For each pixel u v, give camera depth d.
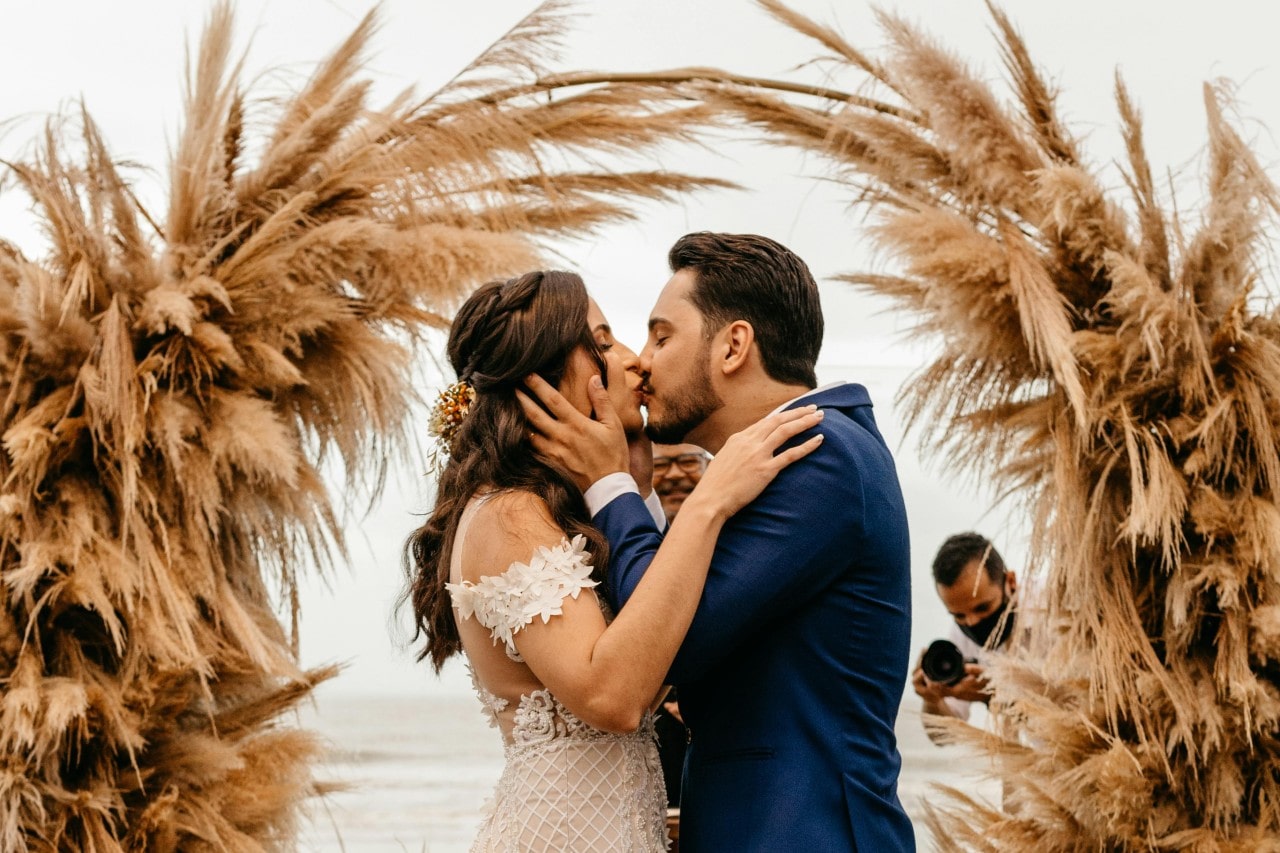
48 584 2.72
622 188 3.46
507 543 1.79
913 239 2.94
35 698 2.54
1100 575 2.90
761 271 1.93
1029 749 2.91
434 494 2.16
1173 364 2.89
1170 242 3.02
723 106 3.40
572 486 1.84
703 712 1.86
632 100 3.43
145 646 2.71
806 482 1.77
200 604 2.92
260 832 2.89
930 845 3.05
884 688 1.84
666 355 1.96
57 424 2.72
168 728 2.78
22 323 2.75
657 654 1.66
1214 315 2.95
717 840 1.76
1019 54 3.17
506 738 1.92
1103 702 2.86
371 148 3.12
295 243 2.95
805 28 3.41
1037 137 3.14
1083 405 2.79
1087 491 2.93
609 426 1.90
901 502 1.91
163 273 2.88
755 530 1.76
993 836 2.87
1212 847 2.69
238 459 2.80
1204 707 2.75
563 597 1.72
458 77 3.37
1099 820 2.78
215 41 3.01
